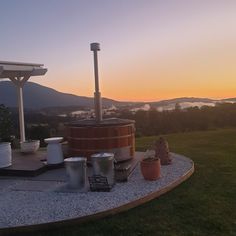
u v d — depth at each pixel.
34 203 5.35
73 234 4.28
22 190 6.07
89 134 7.58
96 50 7.93
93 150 7.59
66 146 8.32
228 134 13.88
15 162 7.68
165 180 6.44
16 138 11.48
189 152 9.81
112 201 5.30
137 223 4.55
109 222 4.61
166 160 7.82
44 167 7.30
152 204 5.29
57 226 4.48
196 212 4.88
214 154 9.37
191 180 6.65
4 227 4.34
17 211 5.01
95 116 8.03
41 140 11.82
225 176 6.88
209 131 15.69
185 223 4.51
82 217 4.61
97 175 5.91
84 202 5.30
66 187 6.12
